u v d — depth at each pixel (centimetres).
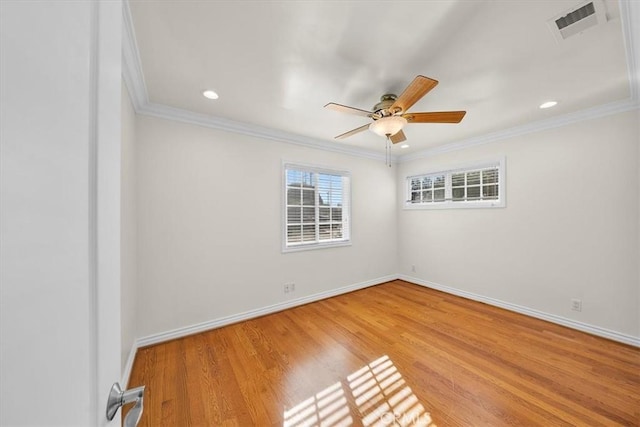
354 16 130
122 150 170
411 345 223
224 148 269
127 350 181
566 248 259
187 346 224
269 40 147
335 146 362
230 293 272
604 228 237
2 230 24
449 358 202
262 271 295
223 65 171
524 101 226
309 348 219
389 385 171
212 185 262
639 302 219
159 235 233
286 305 313
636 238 221
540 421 141
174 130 241
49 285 31
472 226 341
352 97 217
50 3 32
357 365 194
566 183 259
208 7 123
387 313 297
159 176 233
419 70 178
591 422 139
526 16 130
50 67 32
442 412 148
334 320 278
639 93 209
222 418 145
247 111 246
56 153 33
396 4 123
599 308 239
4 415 23
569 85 199
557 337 235
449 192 371
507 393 162
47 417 29
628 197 225
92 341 41
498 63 170
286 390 167
